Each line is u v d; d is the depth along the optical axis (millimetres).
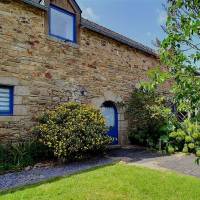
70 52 10141
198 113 3732
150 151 11000
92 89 10906
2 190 5664
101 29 11602
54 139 8211
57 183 6117
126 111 12562
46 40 9383
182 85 3619
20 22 8688
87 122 8859
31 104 8828
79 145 8297
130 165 8195
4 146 8055
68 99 9977
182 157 9875
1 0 8266
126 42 12445
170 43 3686
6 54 8266
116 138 12203
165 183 6438
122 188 5938
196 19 3520
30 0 8750
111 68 11859
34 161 8320
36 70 9023
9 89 8453
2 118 8109
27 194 5395
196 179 6914
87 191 5672
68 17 10328
